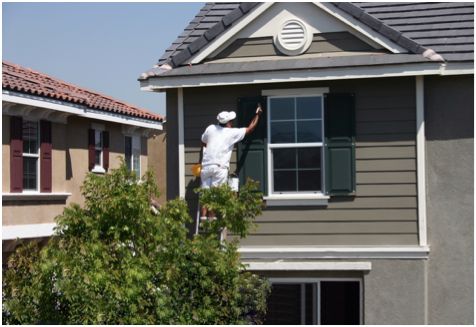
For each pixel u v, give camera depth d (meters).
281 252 13.40
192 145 13.95
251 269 13.45
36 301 10.62
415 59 12.66
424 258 13.04
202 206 13.14
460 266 13.09
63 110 21.33
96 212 10.75
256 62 13.52
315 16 13.47
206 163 13.27
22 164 20.27
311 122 13.54
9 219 19.78
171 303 10.83
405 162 13.18
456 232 13.12
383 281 13.15
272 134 13.66
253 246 13.60
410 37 13.55
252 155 13.63
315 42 13.47
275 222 13.56
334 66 12.91
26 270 10.94
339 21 13.34
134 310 10.30
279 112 13.65
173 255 10.91
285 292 14.89
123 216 10.73
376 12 14.33
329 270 13.34
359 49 13.30
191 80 13.52
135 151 28.42
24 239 20.31
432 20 13.80
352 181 13.30
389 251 13.08
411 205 13.15
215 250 11.12
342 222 13.35
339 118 13.36
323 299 15.09
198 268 10.98
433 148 13.25
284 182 13.63
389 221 13.20
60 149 22.30
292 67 13.08
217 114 13.88
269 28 13.62
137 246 10.80
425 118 13.30
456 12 13.84
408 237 13.13
